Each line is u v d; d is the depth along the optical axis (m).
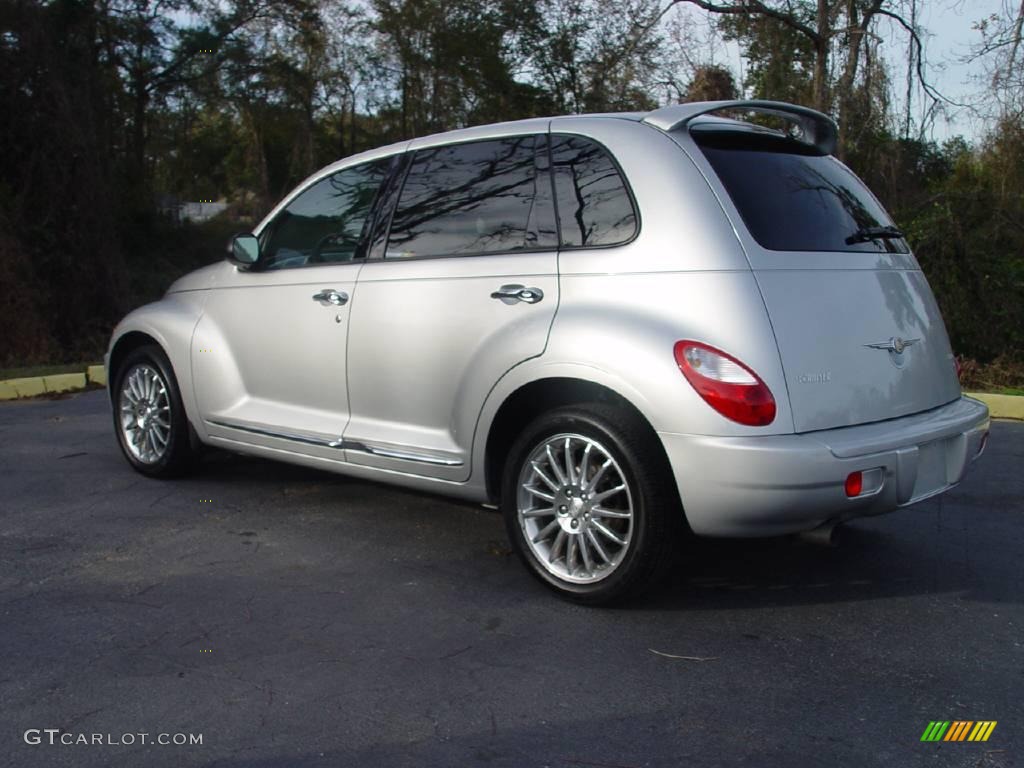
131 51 26.41
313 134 32.25
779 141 4.27
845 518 3.70
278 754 2.82
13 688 3.21
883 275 4.04
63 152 15.80
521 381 3.95
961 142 14.23
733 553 4.63
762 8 15.12
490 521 5.12
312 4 30.20
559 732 2.95
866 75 14.56
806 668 3.39
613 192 3.94
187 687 3.22
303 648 3.53
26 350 13.93
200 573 4.30
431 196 4.59
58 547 4.65
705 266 3.62
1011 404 8.42
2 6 15.48
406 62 31.02
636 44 16.70
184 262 26.64
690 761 2.79
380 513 5.25
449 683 3.26
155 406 5.84
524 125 4.36
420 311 4.41
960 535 4.94
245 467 6.20
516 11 28.38
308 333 4.91
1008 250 12.73
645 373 3.58
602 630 3.71
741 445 3.44
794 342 3.58
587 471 3.85
